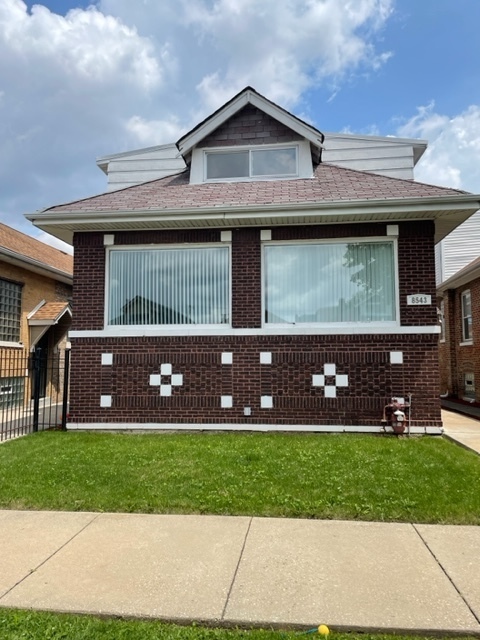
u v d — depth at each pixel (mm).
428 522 4812
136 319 9750
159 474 6230
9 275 13828
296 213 8836
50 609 3248
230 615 3158
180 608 3252
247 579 3668
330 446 7684
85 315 9719
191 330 9430
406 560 3973
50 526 4785
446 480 5855
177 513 5113
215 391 9281
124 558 4051
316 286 9445
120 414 9453
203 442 8133
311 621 3086
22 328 14547
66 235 10367
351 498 5340
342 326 9195
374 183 9734
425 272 9070
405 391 8906
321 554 4098
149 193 10242
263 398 9164
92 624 3072
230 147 10781
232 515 5043
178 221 9234
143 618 3162
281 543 4332
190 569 3840
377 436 8656
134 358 9508
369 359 9008
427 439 8359
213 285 9625
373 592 3451
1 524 4852
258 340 9273
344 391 9016
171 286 9734
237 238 9539
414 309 9016
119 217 9219
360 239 9312
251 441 8195
